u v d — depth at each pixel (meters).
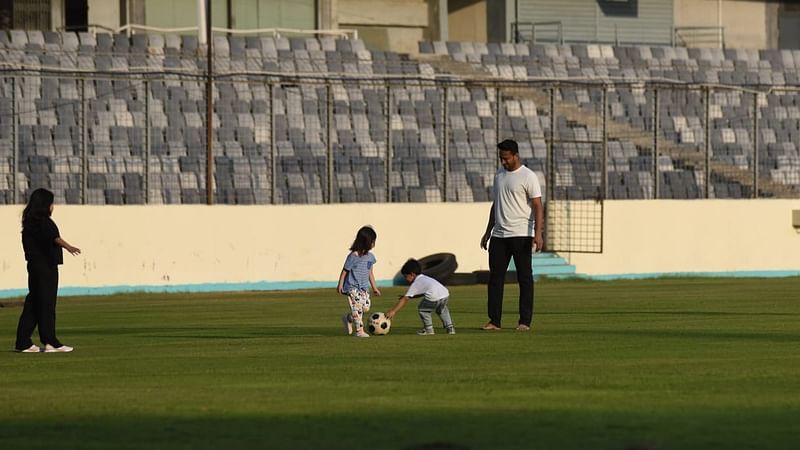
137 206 77.06
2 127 91.00
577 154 103.50
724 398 25.94
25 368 33.19
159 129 95.06
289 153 96.06
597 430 22.02
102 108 94.75
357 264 41.94
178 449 20.45
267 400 26.06
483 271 84.44
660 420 23.08
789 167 110.81
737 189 106.81
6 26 116.19
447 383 28.70
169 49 105.31
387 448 20.36
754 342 39.03
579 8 137.88
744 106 114.44
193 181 92.88
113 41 104.56
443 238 85.69
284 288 80.62
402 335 42.31
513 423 22.84
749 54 128.00
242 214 79.81
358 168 96.94
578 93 111.12
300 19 122.69
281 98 100.06
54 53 98.25
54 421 23.56
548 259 89.38
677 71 120.62
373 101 102.44
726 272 93.00
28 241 37.91
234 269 79.44
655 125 91.88
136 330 48.00
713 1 142.75
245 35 120.06
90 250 75.88
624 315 52.56
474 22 138.38
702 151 108.25
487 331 43.66
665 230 91.75
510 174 43.44
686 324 47.06
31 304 38.06
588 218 90.19
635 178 103.12
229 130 96.38
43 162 90.25
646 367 31.81
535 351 36.19
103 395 27.16
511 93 107.88
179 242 78.06
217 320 53.47
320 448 20.42
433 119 103.38
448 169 95.00
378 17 134.25
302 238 81.44
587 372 30.73
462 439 21.17
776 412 24.00
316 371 31.44
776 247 94.38
